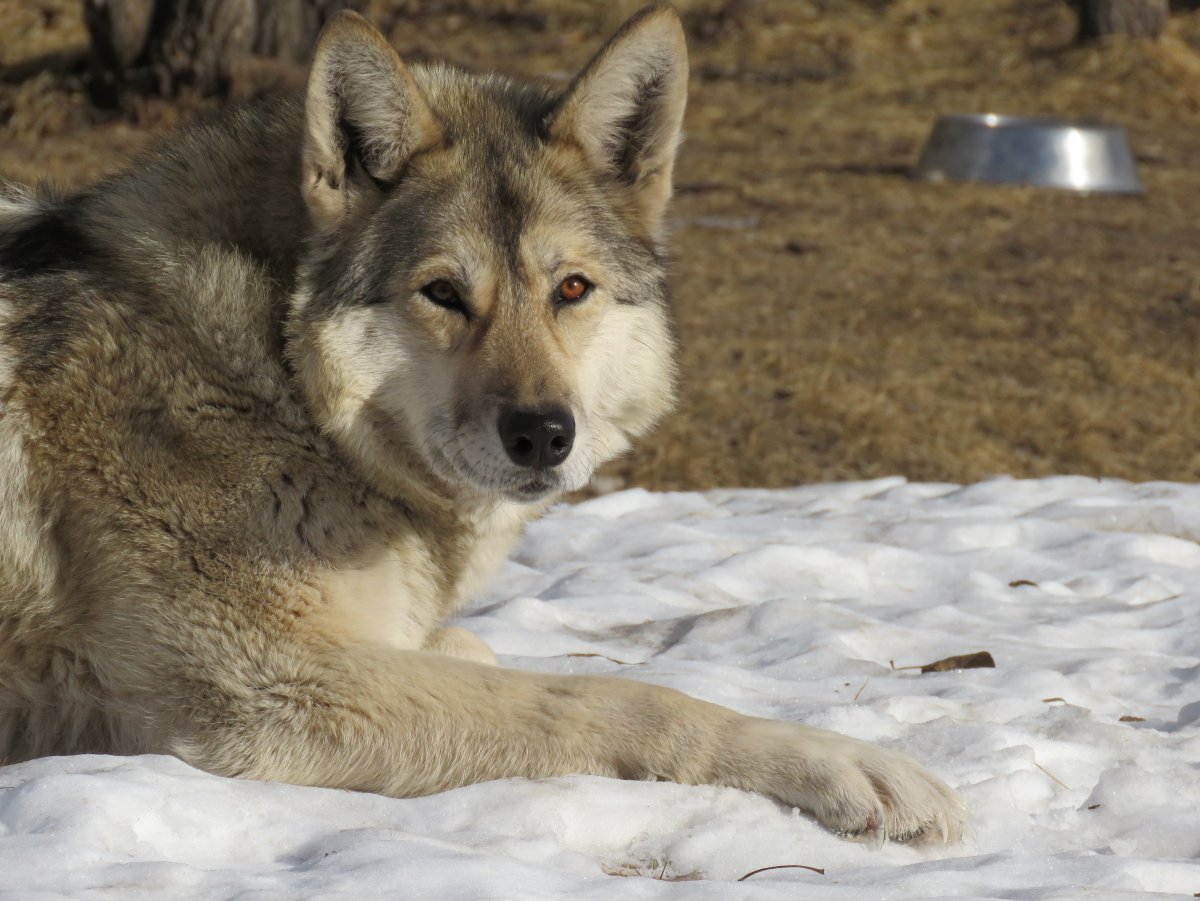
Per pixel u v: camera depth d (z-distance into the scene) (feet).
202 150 28.96
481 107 29.89
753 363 69.51
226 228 28.04
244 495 26.45
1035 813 25.91
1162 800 26.40
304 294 27.25
